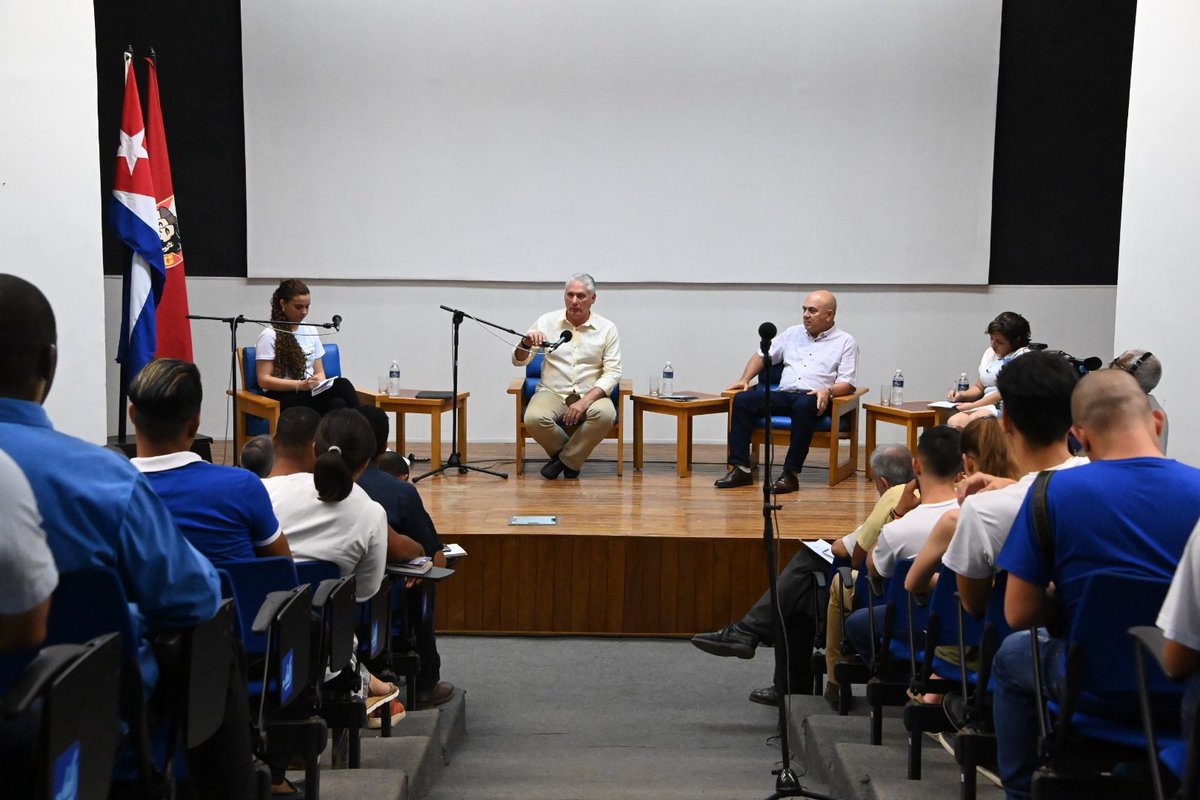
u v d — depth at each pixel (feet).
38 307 4.77
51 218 14.19
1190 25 15.07
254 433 20.94
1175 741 5.85
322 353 21.25
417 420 26.48
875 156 25.73
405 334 26.16
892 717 11.33
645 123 25.66
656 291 26.11
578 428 21.25
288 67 25.45
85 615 4.61
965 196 25.82
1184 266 15.28
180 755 5.78
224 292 26.09
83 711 4.07
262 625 6.30
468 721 13.38
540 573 16.74
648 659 15.94
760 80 25.57
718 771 11.00
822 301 21.68
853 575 11.51
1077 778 6.09
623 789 10.01
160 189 19.01
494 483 20.76
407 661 11.44
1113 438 6.19
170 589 4.99
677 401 21.45
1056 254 26.25
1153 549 5.91
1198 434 15.28
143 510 4.91
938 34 25.46
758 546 16.63
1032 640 6.36
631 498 19.49
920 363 26.37
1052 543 6.14
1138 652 5.43
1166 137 15.30
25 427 4.76
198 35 25.62
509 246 25.94
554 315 22.02
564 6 25.40
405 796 8.26
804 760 11.23
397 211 25.86
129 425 24.66
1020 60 25.89
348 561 9.01
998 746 6.86
